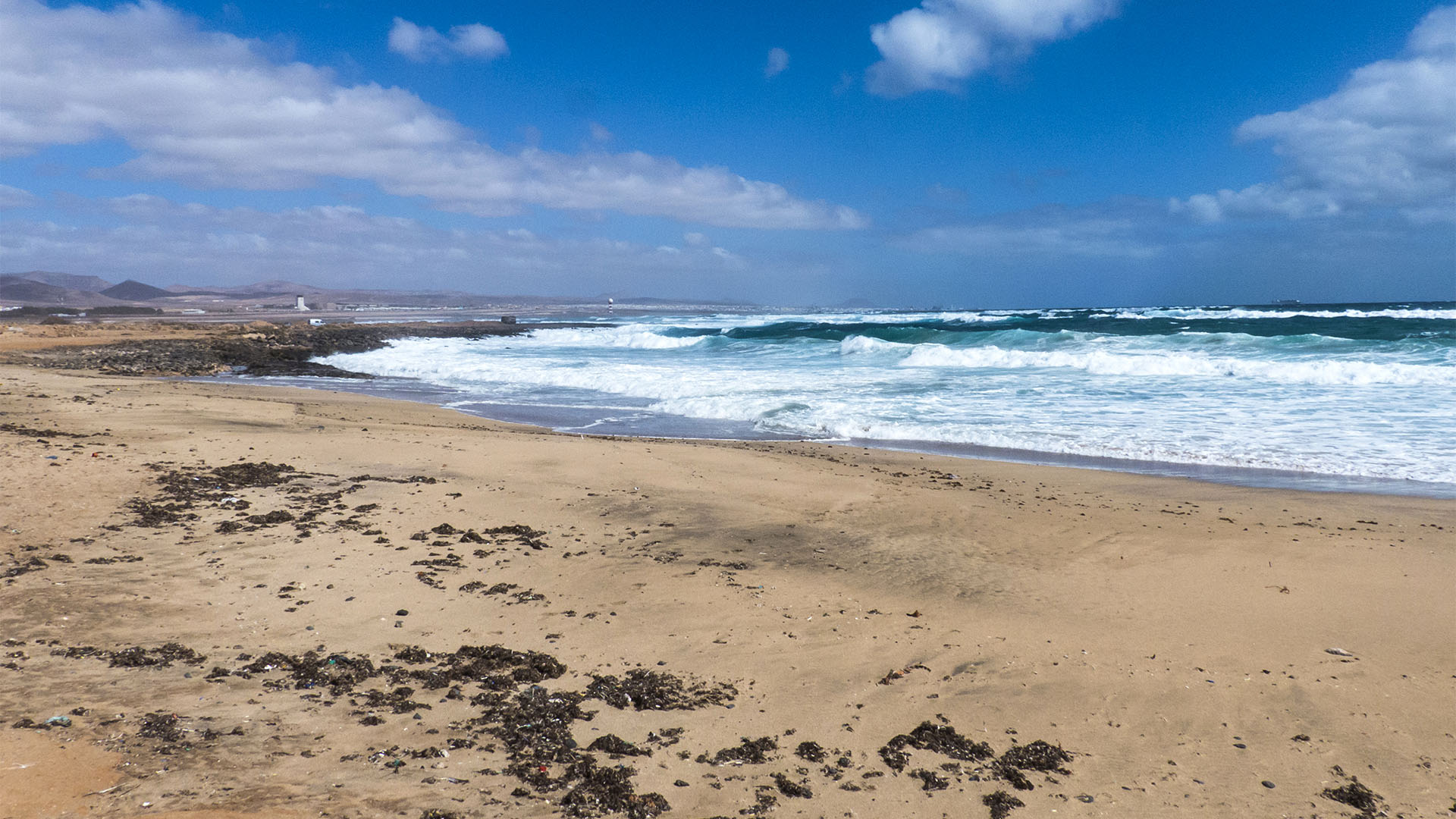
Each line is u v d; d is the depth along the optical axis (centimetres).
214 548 760
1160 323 4962
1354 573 747
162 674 493
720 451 1346
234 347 3881
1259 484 1170
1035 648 581
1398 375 2028
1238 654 568
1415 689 509
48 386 1875
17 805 334
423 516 911
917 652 573
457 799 375
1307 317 5044
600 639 591
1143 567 778
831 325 5788
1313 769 423
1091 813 383
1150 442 1462
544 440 1423
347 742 427
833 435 1655
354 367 3412
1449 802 394
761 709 487
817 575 749
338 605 636
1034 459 1383
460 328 6269
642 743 442
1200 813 385
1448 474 1188
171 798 353
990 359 2900
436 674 521
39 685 460
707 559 786
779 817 375
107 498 895
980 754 436
